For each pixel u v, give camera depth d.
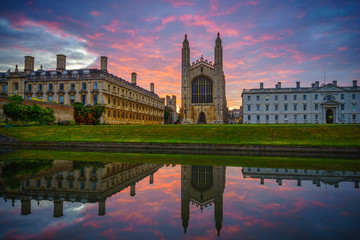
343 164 18.75
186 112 96.44
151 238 6.08
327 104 80.88
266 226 6.81
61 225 6.88
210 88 97.69
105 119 57.56
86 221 7.21
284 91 83.69
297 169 16.16
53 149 30.34
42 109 45.91
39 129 40.94
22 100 43.97
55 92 58.56
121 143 32.19
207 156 24.06
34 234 6.28
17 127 40.09
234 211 8.05
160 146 31.30
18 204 8.75
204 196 9.81
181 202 9.08
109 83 60.47
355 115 80.44
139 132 40.41
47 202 9.01
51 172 14.47
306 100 82.75
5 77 66.12
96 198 9.53
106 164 17.97
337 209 8.20
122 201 9.18
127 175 13.84
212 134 38.03
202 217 7.57
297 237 6.12
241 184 11.82
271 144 29.95
